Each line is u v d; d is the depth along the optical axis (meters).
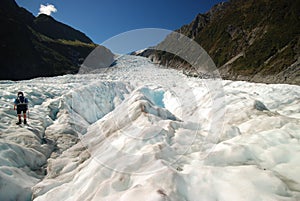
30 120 6.60
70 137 6.38
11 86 9.81
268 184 2.98
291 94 10.44
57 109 8.45
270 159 3.76
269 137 4.36
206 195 2.87
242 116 6.00
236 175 3.20
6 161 4.08
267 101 8.90
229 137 4.79
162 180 2.92
